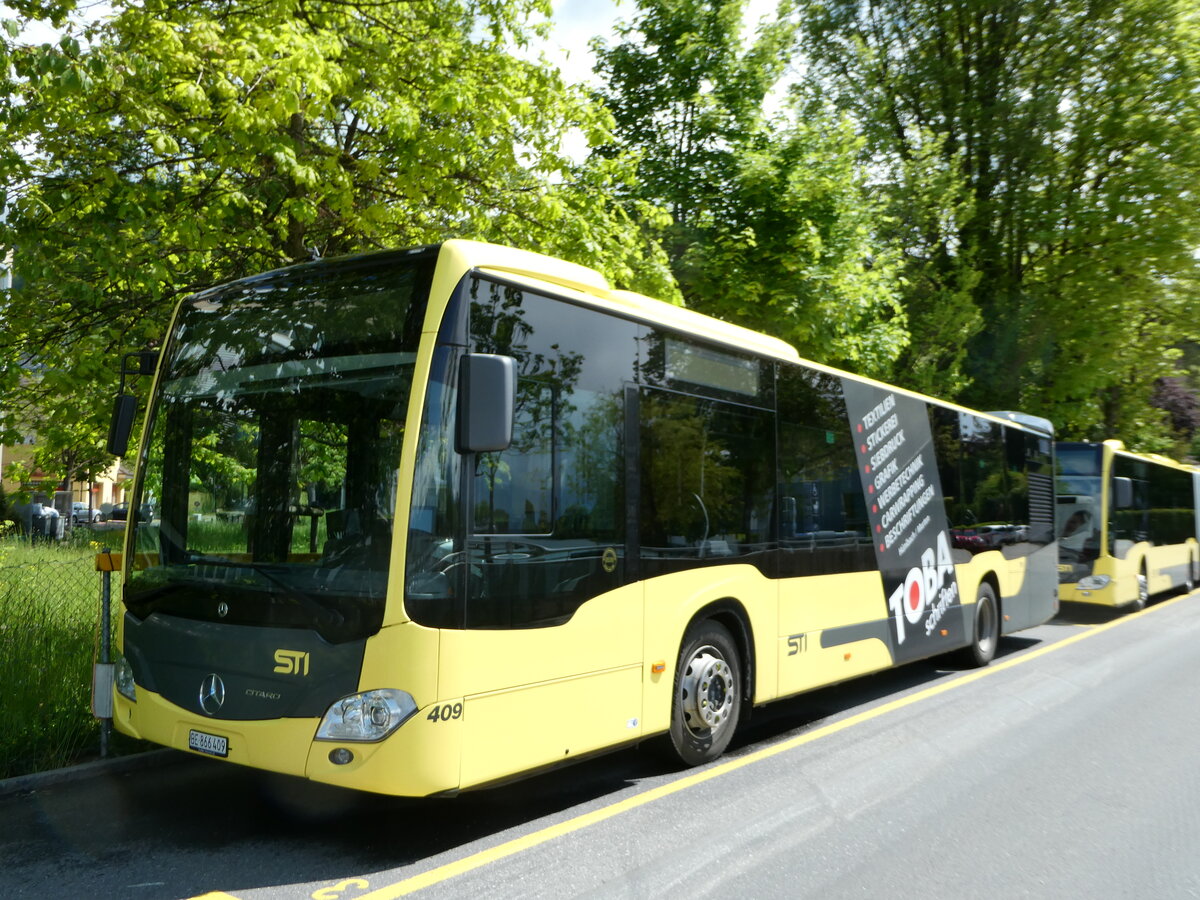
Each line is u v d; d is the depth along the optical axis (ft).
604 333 20.47
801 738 26.58
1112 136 81.61
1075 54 84.02
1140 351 90.99
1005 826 19.30
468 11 38.22
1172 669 38.65
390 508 16.17
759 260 50.93
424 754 15.71
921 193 78.59
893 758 24.48
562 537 18.71
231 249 34.04
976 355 86.02
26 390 32.65
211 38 28.68
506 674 17.20
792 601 26.32
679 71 50.52
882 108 86.99
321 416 17.40
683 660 22.50
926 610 34.45
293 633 16.42
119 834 17.72
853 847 17.95
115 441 20.18
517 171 36.91
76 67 24.81
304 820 18.70
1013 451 44.06
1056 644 46.55
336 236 37.78
